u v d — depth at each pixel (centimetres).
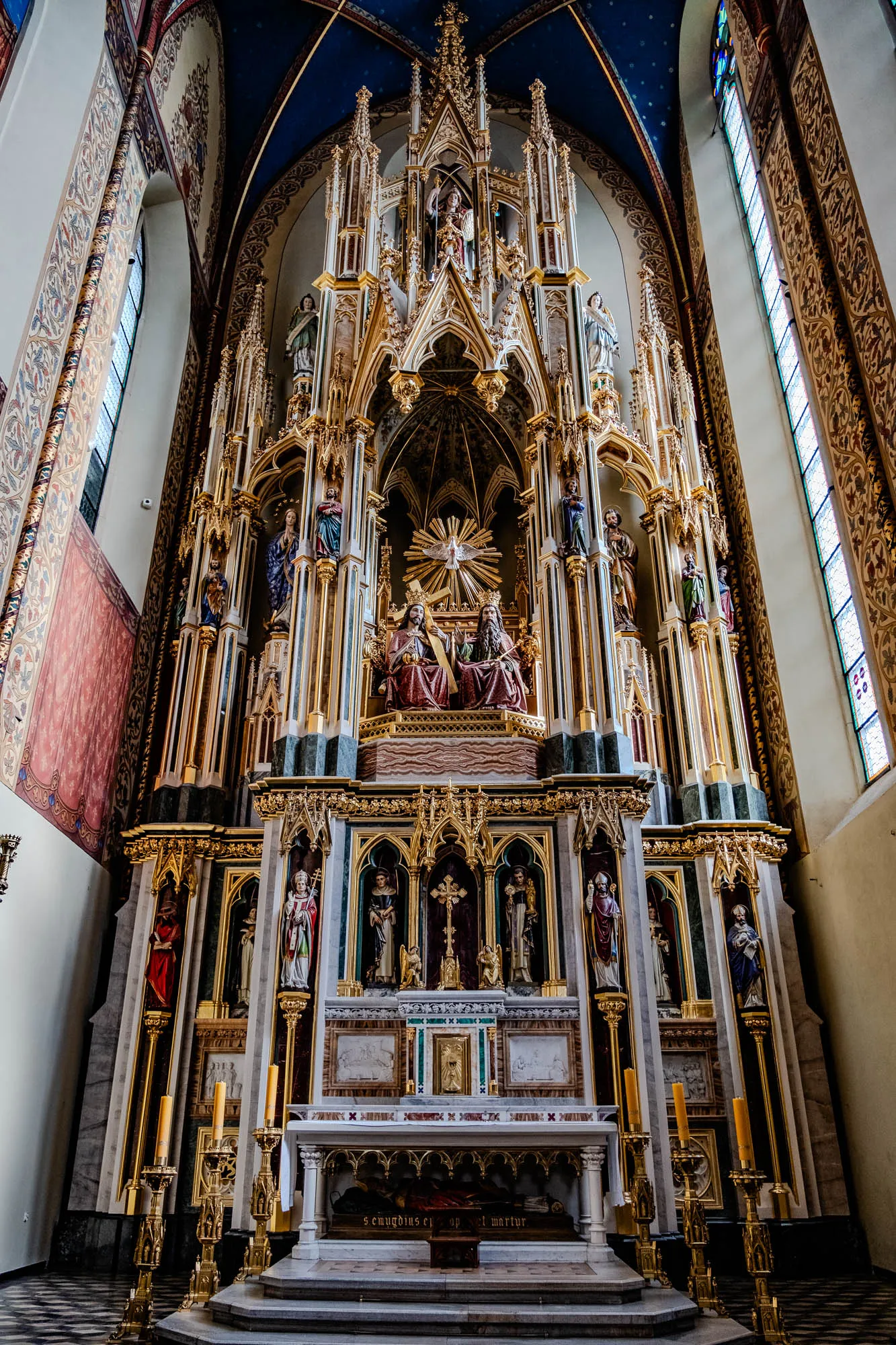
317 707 1555
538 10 2223
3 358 1217
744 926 1452
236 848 1545
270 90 2245
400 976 1419
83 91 1455
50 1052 1352
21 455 1255
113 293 1549
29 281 1283
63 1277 1255
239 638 1752
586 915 1391
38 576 1280
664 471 1838
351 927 1431
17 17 1366
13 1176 1230
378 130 2378
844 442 1427
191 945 1474
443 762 1537
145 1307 855
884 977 1271
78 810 1470
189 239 2009
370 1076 1316
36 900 1300
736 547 1852
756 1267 848
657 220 2244
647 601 1855
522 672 1728
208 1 2080
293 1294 898
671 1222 1263
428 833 1458
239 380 1947
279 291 2212
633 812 1461
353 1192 1185
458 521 1948
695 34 2152
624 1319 830
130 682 1711
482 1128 1128
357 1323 841
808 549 1680
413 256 1902
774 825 1520
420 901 1441
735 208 2045
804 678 1611
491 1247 1052
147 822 1711
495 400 1747
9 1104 1218
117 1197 1348
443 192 2098
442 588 1867
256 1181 1026
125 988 1476
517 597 1861
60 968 1388
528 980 1413
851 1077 1370
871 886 1304
